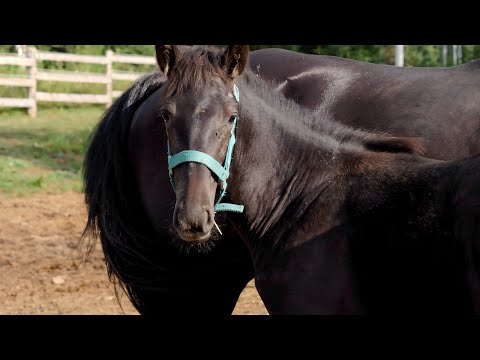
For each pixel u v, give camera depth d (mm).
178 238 4059
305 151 3762
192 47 3684
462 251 3232
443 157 4457
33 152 12898
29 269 7266
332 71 4973
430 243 3324
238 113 3574
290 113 3834
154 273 4633
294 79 4984
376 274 3457
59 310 6137
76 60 18297
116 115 4645
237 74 3539
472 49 18266
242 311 6164
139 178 4547
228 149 3486
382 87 4797
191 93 3375
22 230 8648
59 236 8477
